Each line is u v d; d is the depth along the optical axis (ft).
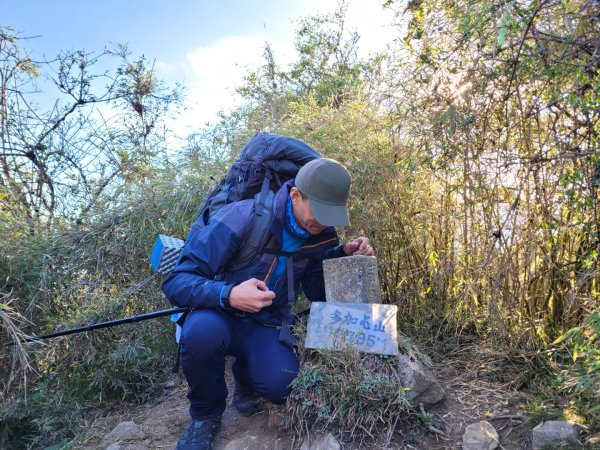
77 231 13.64
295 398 8.33
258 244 8.48
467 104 8.28
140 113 19.79
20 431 11.79
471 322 10.56
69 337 12.16
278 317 8.98
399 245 10.75
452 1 8.28
